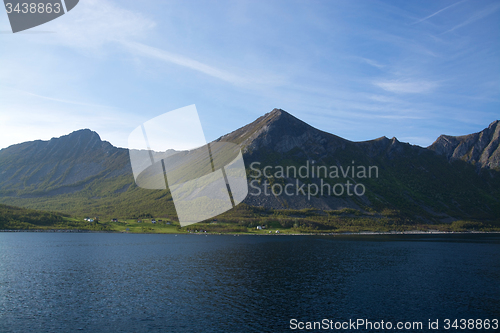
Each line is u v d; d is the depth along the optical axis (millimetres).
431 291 68812
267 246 146125
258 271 87250
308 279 77938
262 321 48656
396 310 55375
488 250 144625
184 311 52375
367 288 70188
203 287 68125
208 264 97500
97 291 63969
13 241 154125
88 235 190875
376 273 87438
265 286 70000
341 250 134625
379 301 60375
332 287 70312
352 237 198000
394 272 89438
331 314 52531
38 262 98062
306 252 127250
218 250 131000
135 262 100062
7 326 45281
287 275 82250
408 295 65188
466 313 54719
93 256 111688
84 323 46594
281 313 52469
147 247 139375
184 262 100750
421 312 54750
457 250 143125
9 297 59156
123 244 149500
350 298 61938
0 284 69375
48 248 131250
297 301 59125
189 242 161000
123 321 47562
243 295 62438
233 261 103625
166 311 52250
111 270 86688
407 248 146500
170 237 185750
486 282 79062
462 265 104062
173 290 65375
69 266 92000
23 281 72250
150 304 55750
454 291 69250
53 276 77938
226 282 73188
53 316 49344
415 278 82188
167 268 90250
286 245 150750
